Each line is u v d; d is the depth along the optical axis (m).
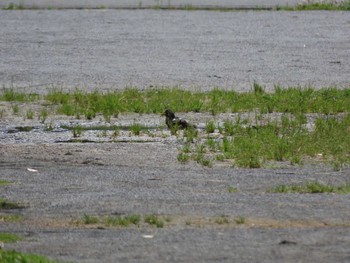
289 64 44.00
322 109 34.44
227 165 25.47
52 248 17.14
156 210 19.92
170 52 46.50
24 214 19.86
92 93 37.72
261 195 21.38
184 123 31.50
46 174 24.30
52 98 36.94
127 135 30.59
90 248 17.11
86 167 25.41
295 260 16.25
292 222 18.83
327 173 24.17
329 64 44.03
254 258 16.36
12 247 17.20
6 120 33.44
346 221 18.91
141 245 17.23
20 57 45.59
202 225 18.67
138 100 36.34
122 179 23.50
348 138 28.42
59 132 31.39
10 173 24.45
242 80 40.91
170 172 24.42
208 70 42.84
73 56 45.78
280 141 27.72
